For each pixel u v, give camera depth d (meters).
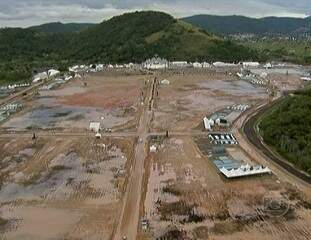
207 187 70.62
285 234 55.81
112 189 70.62
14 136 102.00
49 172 78.69
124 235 55.81
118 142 96.25
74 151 90.38
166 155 86.75
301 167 79.12
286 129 95.31
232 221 59.22
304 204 64.31
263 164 81.06
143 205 64.44
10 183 73.81
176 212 61.97
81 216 61.47
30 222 60.00
